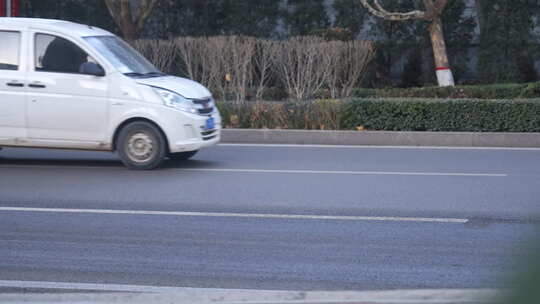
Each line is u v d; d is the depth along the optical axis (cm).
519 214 1200
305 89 2561
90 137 1541
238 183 1429
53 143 1550
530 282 842
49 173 1528
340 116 2106
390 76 3597
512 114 2061
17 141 1553
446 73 3034
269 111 2134
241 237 1057
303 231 1089
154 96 1520
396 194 1345
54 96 1532
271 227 1110
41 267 924
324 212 1202
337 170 1585
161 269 918
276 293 815
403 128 2083
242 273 903
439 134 2003
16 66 1549
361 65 2628
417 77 3541
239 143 2014
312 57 2538
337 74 2577
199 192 1344
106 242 1030
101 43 1586
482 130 2070
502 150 1922
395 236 1066
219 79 2523
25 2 3769
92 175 1506
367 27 3588
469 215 1191
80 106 1528
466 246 1016
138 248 1004
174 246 1012
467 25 3544
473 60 3597
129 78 1532
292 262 947
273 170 1577
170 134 1523
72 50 1548
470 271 909
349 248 1007
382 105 2088
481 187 1416
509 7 3362
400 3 3519
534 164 1692
